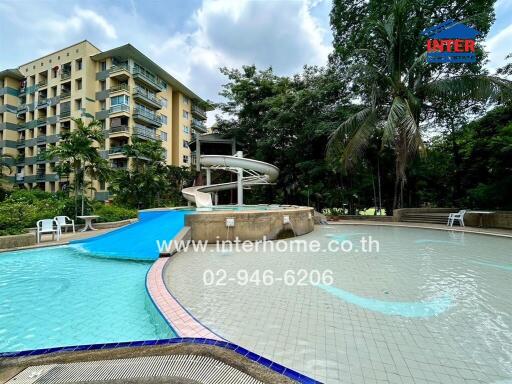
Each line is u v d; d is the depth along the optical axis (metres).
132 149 20.73
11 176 30.48
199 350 2.08
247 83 22.34
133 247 6.99
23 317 3.24
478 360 2.07
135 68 26.38
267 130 21.30
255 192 24.94
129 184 20.09
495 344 2.29
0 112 31.16
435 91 12.55
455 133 15.62
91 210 13.91
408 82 13.85
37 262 6.01
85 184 14.28
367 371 1.95
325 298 3.38
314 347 2.26
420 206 18.62
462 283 3.96
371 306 3.12
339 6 17.44
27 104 30.61
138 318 3.21
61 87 27.80
